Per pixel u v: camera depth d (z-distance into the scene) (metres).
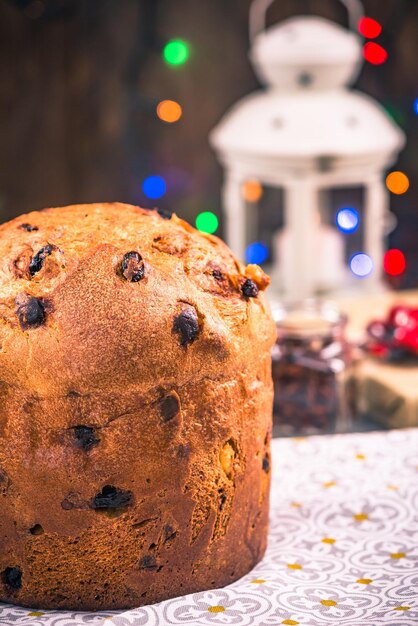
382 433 0.99
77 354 0.71
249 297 0.78
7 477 0.74
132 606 0.75
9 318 0.73
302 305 1.13
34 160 2.06
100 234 0.76
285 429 1.10
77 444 0.73
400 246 2.15
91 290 0.73
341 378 1.09
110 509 0.74
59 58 2.02
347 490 0.89
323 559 0.81
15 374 0.72
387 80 2.10
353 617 0.73
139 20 2.02
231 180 1.54
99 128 2.07
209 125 2.10
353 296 1.53
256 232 2.03
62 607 0.75
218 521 0.76
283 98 1.48
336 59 1.45
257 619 0.73
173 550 0.75
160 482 0.74
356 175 1.48
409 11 2.06
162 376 0.73
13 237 0.77
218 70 2.07
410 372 1.20
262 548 0.81
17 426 0.73
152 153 2.11
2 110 2.01
